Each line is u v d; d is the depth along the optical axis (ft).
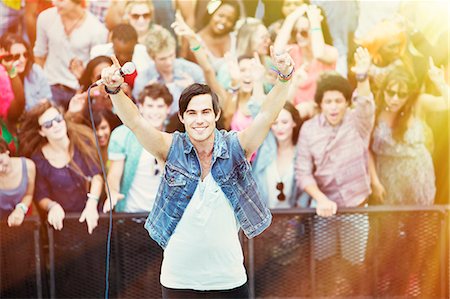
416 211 16.07
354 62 15.84
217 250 10.42
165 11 15.69
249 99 16.03
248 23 15.74
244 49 15.85
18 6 15.60
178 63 15.89
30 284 16.29
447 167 16.19
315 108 16.05
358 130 16.11
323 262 16.26
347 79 15.90
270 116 10.22
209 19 15.71
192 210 10.32
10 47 15.69
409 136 16.11
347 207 16.20
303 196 16.34
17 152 16.06
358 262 16.26
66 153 16.15
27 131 16.02
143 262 16.25
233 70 15.92
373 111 16.03
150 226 10.71
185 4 15.66
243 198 10.52
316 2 15.66
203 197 10.28
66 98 15.97
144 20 15.71
